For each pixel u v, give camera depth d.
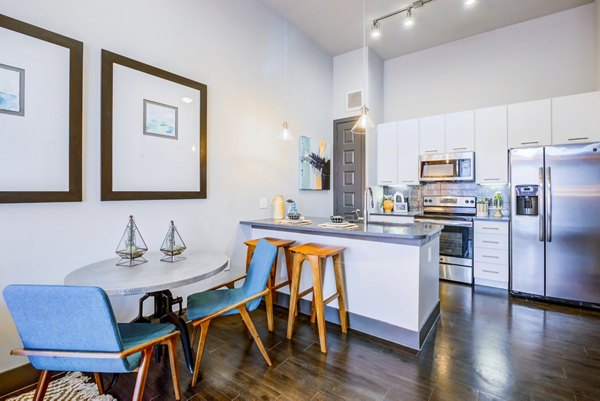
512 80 4.04
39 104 1.85
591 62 3.57
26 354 1.22
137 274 1.70
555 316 2.77
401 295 2.27
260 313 2.91
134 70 2.31
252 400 1.66
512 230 3.39
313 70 4.44
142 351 1.35
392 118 4.99
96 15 2.11
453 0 3.44
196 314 1.85
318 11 3.68
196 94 2.77
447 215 4.07
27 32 1.79
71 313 1.18
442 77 4.54
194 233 2.80
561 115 3.37
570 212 3.06
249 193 3.38
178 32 2.65
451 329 2.50
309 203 4.40
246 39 3.32
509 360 2.03
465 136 4.02
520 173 3.34
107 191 2.16
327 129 4.79
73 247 2.02
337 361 2.04
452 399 1.65
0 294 1.73
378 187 4.86
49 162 1.89
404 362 2.02
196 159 2.78
